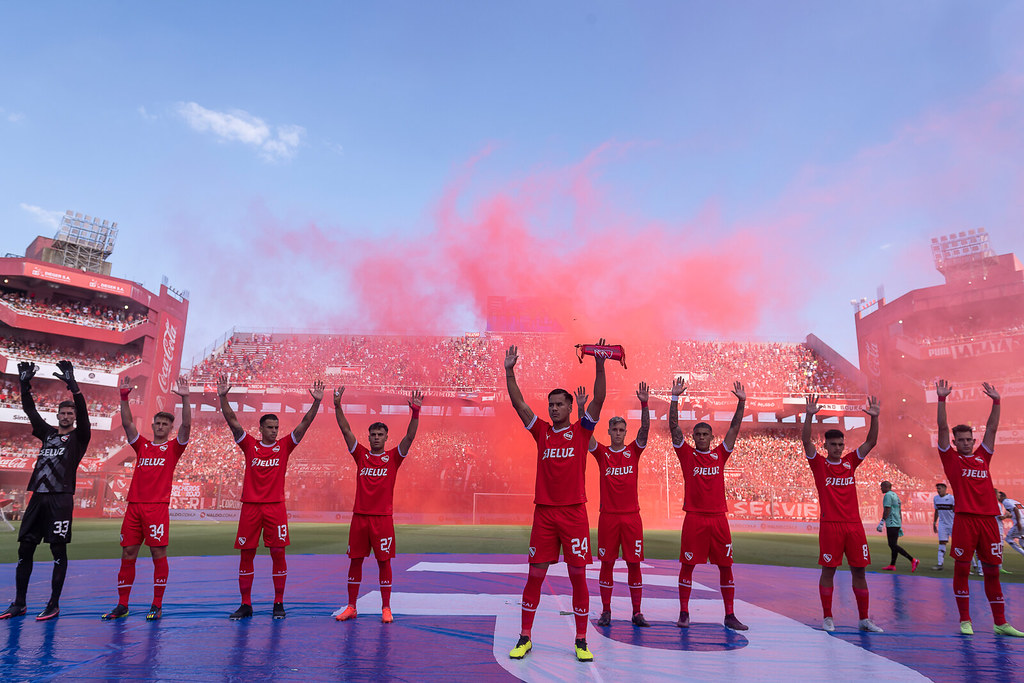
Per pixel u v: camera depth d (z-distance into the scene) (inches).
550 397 196.9
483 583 326.3
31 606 245.4
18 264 1327.5
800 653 187.0
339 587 305.7
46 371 1327.5
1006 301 1392.7
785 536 882.8
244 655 171.0
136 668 157.0
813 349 1769.2
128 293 1435.8
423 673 156.6
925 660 180.9
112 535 661.9
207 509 1117.1
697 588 334.3
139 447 236.1
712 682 154.4
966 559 228.1
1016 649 197.0
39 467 230.2
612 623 233.8
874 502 1160.2
